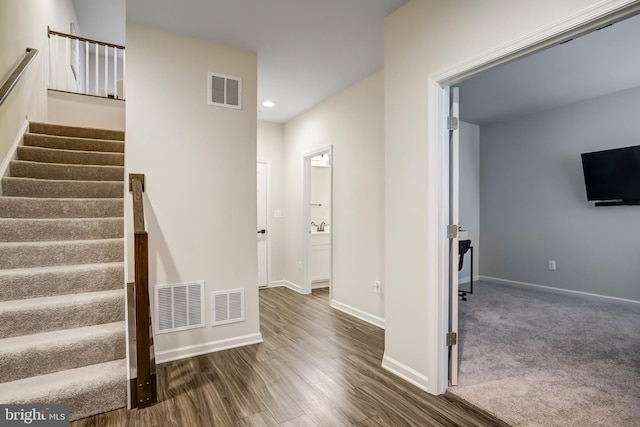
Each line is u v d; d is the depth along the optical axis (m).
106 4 4.94
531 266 5.14
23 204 2.81
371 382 2.34
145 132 2.69
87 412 1.92
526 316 3.84
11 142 3.16
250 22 2.65
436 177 2.16
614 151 4.17
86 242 2.67
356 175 3.88
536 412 1.99
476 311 4.04
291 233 5.26
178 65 2.81
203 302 2.87
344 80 3.80
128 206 2.55
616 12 1.41
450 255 2.26
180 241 2.80
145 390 2.01
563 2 1.55
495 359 2.71
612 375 2.44
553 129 4.87
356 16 2.57
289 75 3.66
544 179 4.98
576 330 3.38
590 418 1.93
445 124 2.20
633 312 3.95
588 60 3.33
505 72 3.62
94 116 4.85
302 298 4.67
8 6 2.91
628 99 4.15
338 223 4.18
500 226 5.52
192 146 2.86
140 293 1.96
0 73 2.75
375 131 3.60
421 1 2.27
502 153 5.48
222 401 2.10
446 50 2.09
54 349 2.01
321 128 4.49
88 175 3.47
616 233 4.30
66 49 4.59
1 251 2.41
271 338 3.18
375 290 3.59
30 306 2.14
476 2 1.92
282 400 2.11
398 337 2.45
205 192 2.90
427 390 2.21
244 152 3.08
